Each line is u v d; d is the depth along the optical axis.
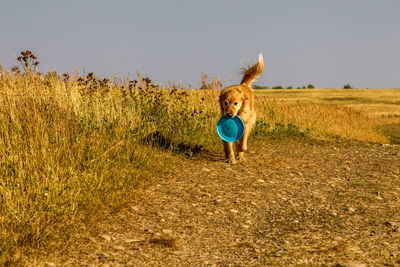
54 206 4.45
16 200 4.33
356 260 3.55
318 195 5.95
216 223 4.79
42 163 5.24
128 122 7.84
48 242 3.90
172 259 3.75
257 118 12.73
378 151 10.18
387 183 6.71
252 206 5.42
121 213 4.84
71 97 7.41
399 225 4.64
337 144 11.18
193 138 8.93
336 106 18.81
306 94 72.94
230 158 7.83
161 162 7.15
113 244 4.03
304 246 4.02
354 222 4.77
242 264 3.60
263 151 9.27
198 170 7.07
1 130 5.75
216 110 10.80
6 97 6.38
